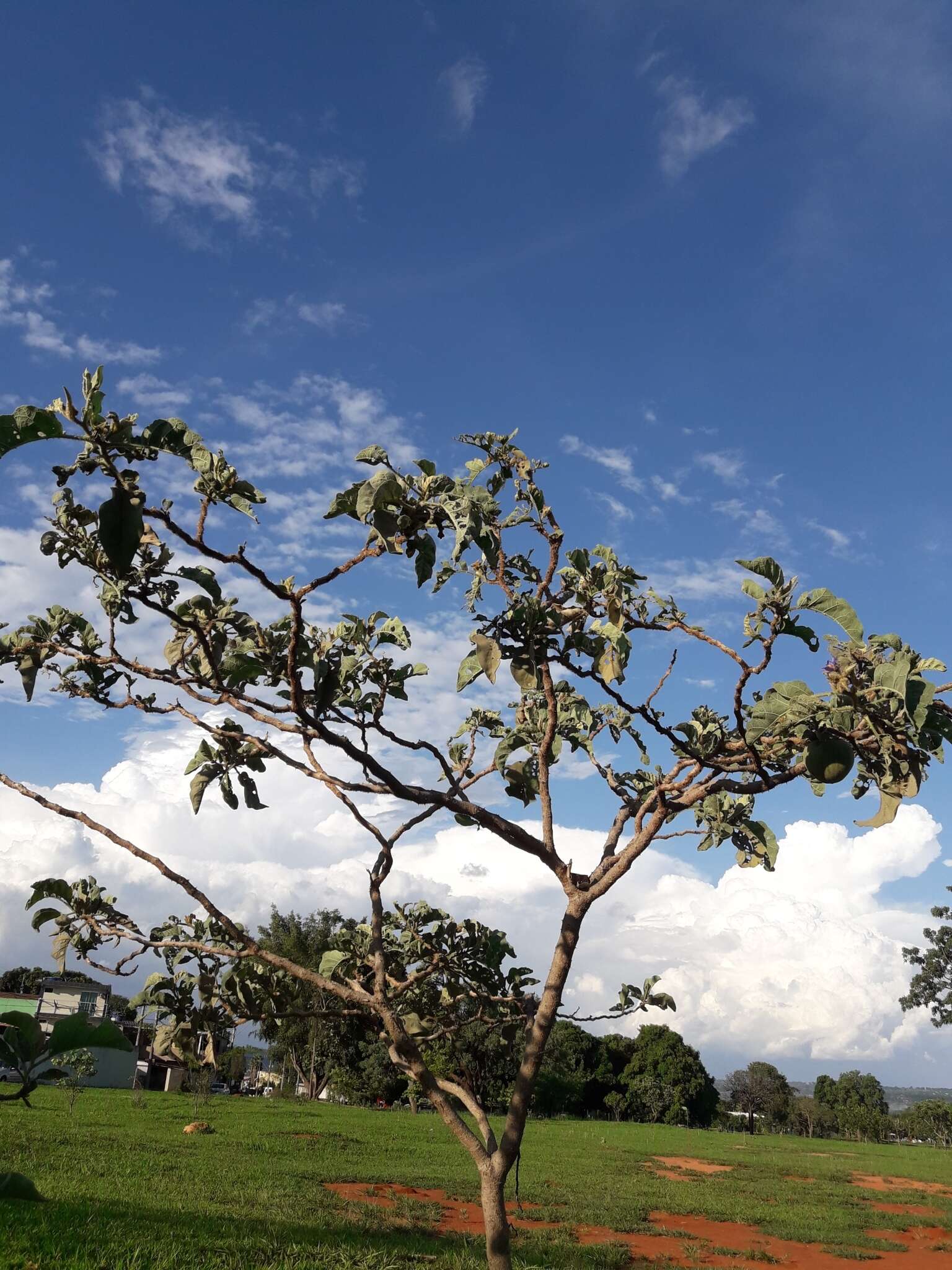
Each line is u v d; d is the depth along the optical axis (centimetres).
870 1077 8650
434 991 456
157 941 374
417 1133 2786
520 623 353
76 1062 2377
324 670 345
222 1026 382
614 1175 2308
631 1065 6222
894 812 328
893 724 303
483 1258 1088
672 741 366
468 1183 1845
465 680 350
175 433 269
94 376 248
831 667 311
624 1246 1326
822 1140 4944
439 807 408
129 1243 858
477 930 460
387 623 399
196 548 289
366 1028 426
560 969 370
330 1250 971
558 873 387
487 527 324
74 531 325
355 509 285
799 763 358
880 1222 1814
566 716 434
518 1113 349
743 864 437
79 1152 1619
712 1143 3747
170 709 384
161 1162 1602
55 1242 812
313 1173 1714
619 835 436
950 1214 2014
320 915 4350
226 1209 1205
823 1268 1369
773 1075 7681
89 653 378
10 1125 1945
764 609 311
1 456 244
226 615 350
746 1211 1816
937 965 3969
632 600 354
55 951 376
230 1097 3812
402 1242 1134
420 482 284
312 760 400
